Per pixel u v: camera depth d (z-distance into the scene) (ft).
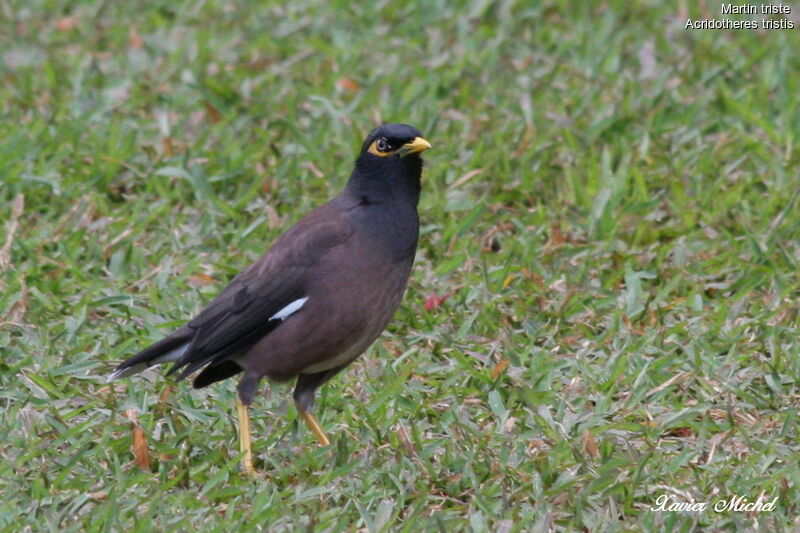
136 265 39.60
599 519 27.48
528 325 36.63
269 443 31.32
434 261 40.57
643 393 33.04
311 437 31.86
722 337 36.01
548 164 45.50
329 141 47.37
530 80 51.57
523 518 27.40
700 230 41.91
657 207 42.98
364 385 33.81
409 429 31.58
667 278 39.24
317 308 30.12
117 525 27.04
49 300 37.50
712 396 33.14
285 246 30.45
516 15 57.41
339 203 31.12
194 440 31.12
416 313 37.52
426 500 28.30
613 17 56.39
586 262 39.58
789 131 46.98
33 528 27.12
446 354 35.58
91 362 34.37
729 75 52.80
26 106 50.01
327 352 30.60
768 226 41.83
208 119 49.34
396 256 30.63
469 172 44.42
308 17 57.67
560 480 29.01
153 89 51.37
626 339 35.58
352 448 30.81
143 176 44.68
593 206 42.60
